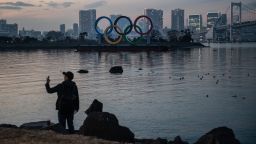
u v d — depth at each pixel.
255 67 77.81
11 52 189.88
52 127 15.93
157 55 137.50
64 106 14.32
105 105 32.31
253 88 43.00
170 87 45.38
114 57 125.06
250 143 19.67
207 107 30.61
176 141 17.97
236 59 110.25
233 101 33.56
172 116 27.03
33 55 150.38
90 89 43.97
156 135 21.88
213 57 123.00
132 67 80.88
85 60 110.19
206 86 45.88
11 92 41.56
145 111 29.17
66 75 14.47
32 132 12.67
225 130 15.71
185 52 167.00
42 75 64.69
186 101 33.94
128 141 15.70
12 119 26.50
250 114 27.25
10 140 11.60
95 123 15.34
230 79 54.41
